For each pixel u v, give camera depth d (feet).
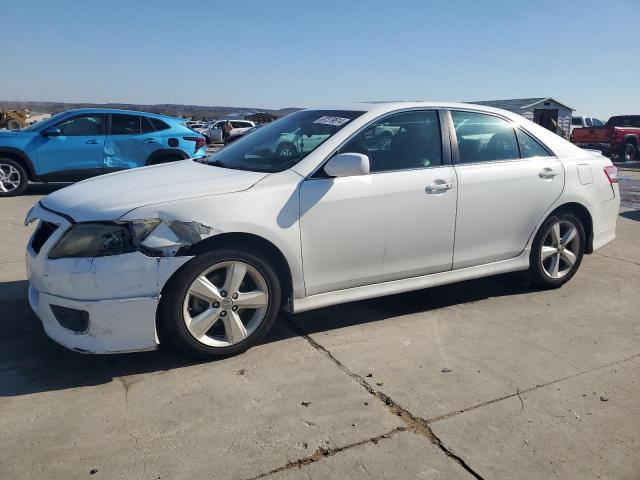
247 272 11.32
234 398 9.96
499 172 14.28
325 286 12.26
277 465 8.19
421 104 13.84
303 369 11.09
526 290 16.25
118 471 7.97
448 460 8.42
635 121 72.95
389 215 12.64
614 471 8.29
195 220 10.53
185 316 10.78
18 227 23.21
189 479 7.84
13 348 11.72
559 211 15.71
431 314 14.21
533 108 96.68
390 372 11.06
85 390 10.13
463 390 10.43
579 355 12.04
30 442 8.57
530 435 9.09
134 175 12.71
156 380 10.54
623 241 23.15
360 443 8.75
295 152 12.62
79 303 10.10
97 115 33.17
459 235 13.83
